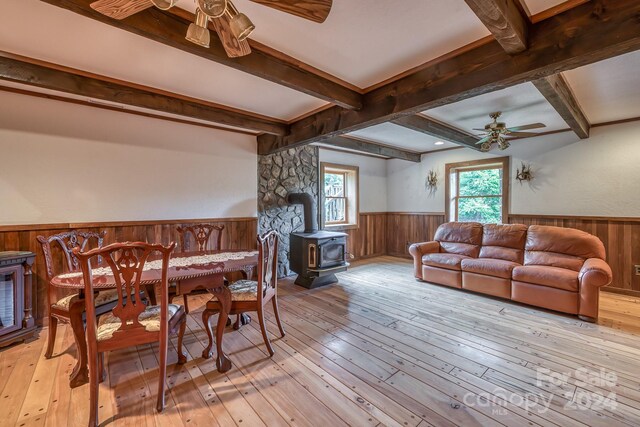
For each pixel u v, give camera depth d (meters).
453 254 4.43
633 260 3.85
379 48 2.03
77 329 2.01
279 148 4.07
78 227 3.14
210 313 2.39
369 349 2.49
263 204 4.64
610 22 1.53
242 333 2.81
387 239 6.90
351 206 6.25
